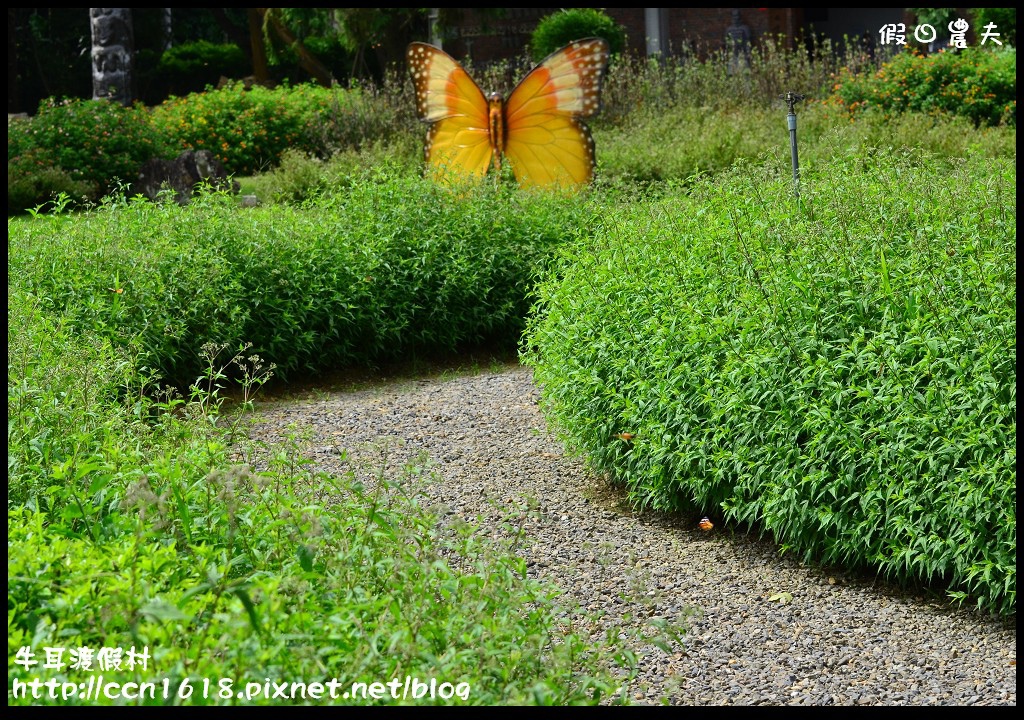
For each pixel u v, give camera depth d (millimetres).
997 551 3658
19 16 28500
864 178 5672
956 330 3904
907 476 3840
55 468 3236
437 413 7078
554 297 5953
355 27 23438
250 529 3025
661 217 6160
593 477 5734
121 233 7773
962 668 3602
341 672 2361
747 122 14695
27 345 4637
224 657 2240
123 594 2348
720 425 4480
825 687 3543
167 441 3793
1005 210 4629
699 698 3496
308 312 8070
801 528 4207
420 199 9055
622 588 4355
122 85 20078
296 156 14422
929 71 16188
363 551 2846
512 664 2568
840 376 4152
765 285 4582
